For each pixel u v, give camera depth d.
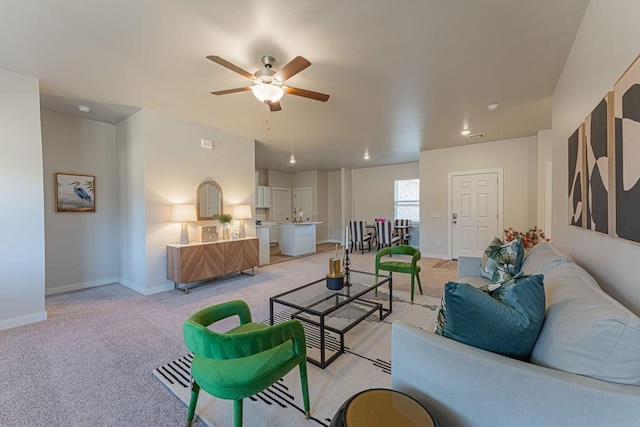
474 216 5.79
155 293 3.89
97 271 4.30
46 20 1.96
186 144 4.25
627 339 0.87
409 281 4.35
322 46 2.28
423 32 2.10
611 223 1.34
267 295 3.77
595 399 0.85
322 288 2.79
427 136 5.12
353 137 5.19
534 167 5.18
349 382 1.89
